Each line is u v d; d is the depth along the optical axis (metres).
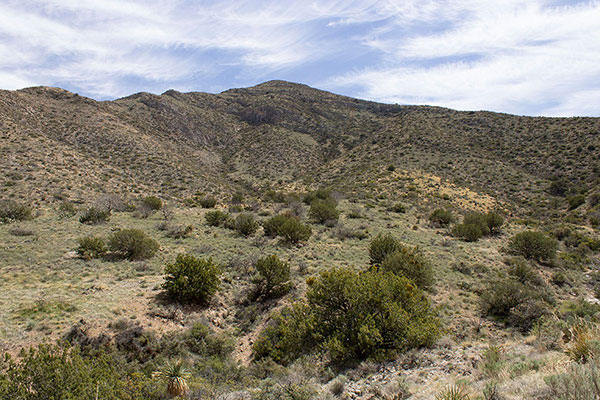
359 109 141.00
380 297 10.50
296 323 11.88
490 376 6.13
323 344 10.11
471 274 21.77
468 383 6.11
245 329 15.01
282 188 73.06
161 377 8.70
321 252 26.34
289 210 44.03
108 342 11.62
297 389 7.54
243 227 32.09
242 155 100.12
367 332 9.55
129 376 9.10
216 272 17.08
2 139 48.47
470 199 51.75
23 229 25.88
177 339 12.70
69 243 24.16
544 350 7.10
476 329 13.40
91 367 6.90
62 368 6.19
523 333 12.89
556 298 19.53
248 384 9.70
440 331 11.72
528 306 14.57
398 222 39.81
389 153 78.31
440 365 8.02
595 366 4.39
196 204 49.56
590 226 39.75
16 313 12.46
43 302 13.51
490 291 16.61
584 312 14.11
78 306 13.68
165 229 32.09
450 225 39.47
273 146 103.44
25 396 5.79
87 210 36.16
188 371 10.06
